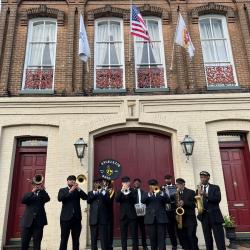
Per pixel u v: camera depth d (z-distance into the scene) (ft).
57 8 36.63
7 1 36.37
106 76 34.09
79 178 23.50
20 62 34.17
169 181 25.94
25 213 21.71
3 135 31.45
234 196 30.78
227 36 36.35
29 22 36.60
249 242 29.01
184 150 30.66
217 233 21.53
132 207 23.79
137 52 35.78
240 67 34.37
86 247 27.66
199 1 37.17
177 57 34.35
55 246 27.81
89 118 31.86
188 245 23.59
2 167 30.40
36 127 31.83
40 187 22.58
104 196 22.90
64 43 35.22
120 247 27.99
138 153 32.09
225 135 32.89
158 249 22.58
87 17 36.24
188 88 33.27
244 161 32.07
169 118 32.01
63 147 30.73
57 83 33.37
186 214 23.22
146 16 37.14
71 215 21.70
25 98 32.09
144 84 33.86
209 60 35.45
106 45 36.04
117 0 37.04
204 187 22.89
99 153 31.91
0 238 28.12
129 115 31.96
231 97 32.55
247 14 36.27
